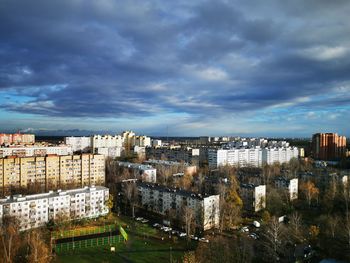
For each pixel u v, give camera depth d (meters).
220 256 162.88
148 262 170.38
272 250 170.50
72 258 174.75
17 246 168.62
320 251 180.50
